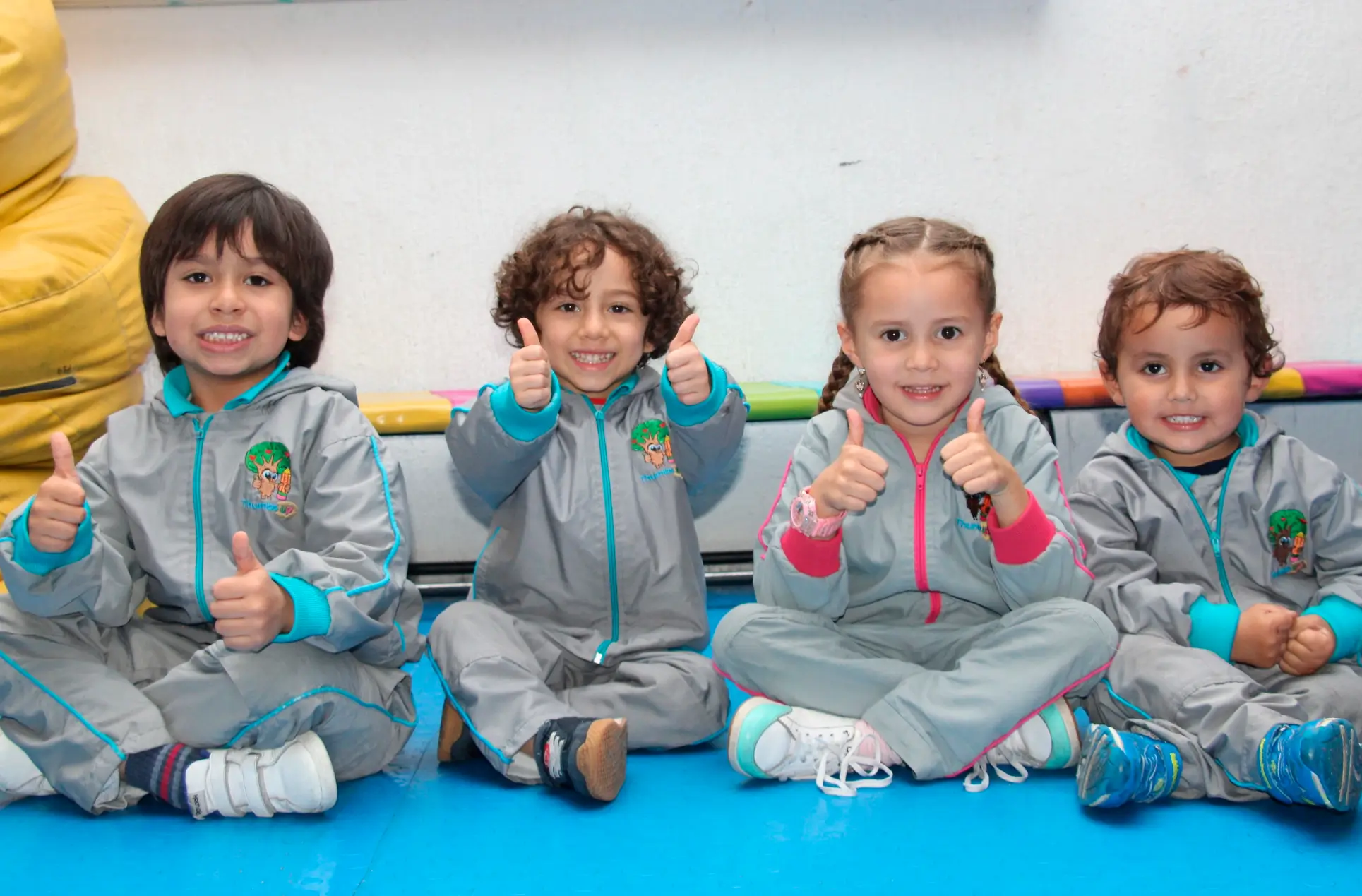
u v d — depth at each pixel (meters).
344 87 2.16
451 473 1.91
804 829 0.99
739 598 1.96
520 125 2.19
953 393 1.19
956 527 1.23
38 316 1.50
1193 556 1.27
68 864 0.94
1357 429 1.92
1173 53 2.24
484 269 2.22
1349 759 0.94
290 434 1.19
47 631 1.08
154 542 1.15
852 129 2.22
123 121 2.14
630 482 1.32
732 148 2.22
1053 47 2.22
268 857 0.95
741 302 2.26
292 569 1.04
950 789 1.08
